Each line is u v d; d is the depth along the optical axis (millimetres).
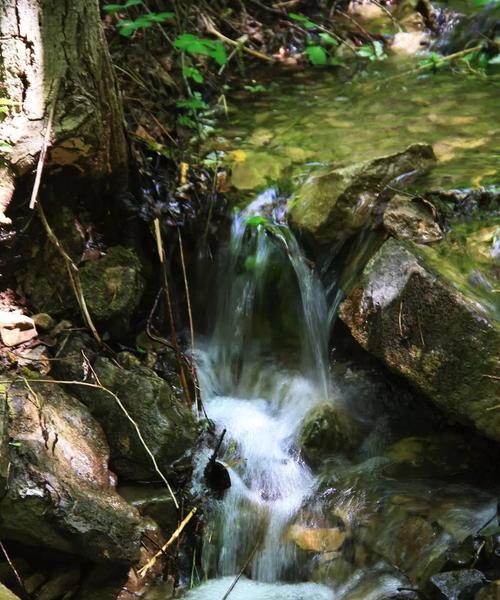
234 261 4137
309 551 3430
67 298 3781
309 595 3320
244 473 3680
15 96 3420
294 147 4539
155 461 3467
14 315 3645
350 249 3975
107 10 4777
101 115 3627
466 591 2930
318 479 3637
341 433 3750
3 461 3037
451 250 3652
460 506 3332
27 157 3465
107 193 3936
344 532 3430
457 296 3363
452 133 4609
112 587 3230
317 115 4941
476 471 3537
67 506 3078
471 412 3289
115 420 3535
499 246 3627
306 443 3727
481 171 4117
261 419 3914
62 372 3617
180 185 4215
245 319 4148
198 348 4164
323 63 5395
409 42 5809
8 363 3520
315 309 4004
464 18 5785
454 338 3338
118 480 3510
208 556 3463
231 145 4582
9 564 3162
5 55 3377
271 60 5629
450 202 3879
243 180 4277
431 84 5293
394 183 4027
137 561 3203
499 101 5008
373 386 3885
